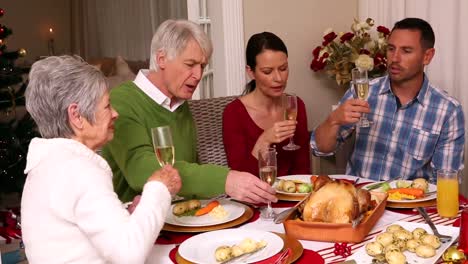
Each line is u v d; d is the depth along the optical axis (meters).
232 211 1.68
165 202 1.29
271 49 2.32
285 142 2.39
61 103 1.27
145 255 1.20
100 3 7.66
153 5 6.57
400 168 2.45
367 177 2.50
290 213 1.51
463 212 1.30
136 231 1.20
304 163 2.45
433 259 1.28
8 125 3.73
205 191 1.66
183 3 6.14
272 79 2.34
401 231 1.38
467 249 1.29
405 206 1.68
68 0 8.31
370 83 2.53
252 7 3.23
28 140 3.76
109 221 1.18
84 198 1.19
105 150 1.90
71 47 8.41
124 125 1.79
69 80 1.27
